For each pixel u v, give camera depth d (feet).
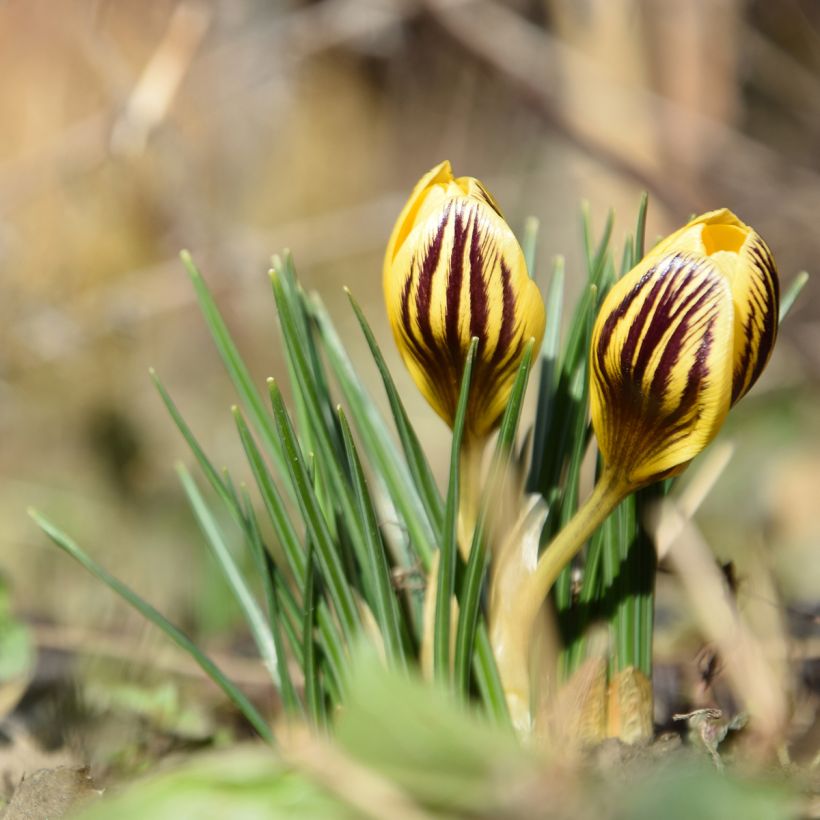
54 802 1.73
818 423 3.50
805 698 1.84
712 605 1.82
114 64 3.53
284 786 1.60
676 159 4.03
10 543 3.11
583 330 1.75
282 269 1.77
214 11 3.97
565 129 3.89
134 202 3.98
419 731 1.58
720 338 1.63
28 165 3.86
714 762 1.70
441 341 1.68
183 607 2.33
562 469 1.75
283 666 1.74
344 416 1.68
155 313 3.97
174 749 1.87
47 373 3.83
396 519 1.79
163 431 3.77
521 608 1.71
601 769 1.66
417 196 1.69
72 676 1.92
